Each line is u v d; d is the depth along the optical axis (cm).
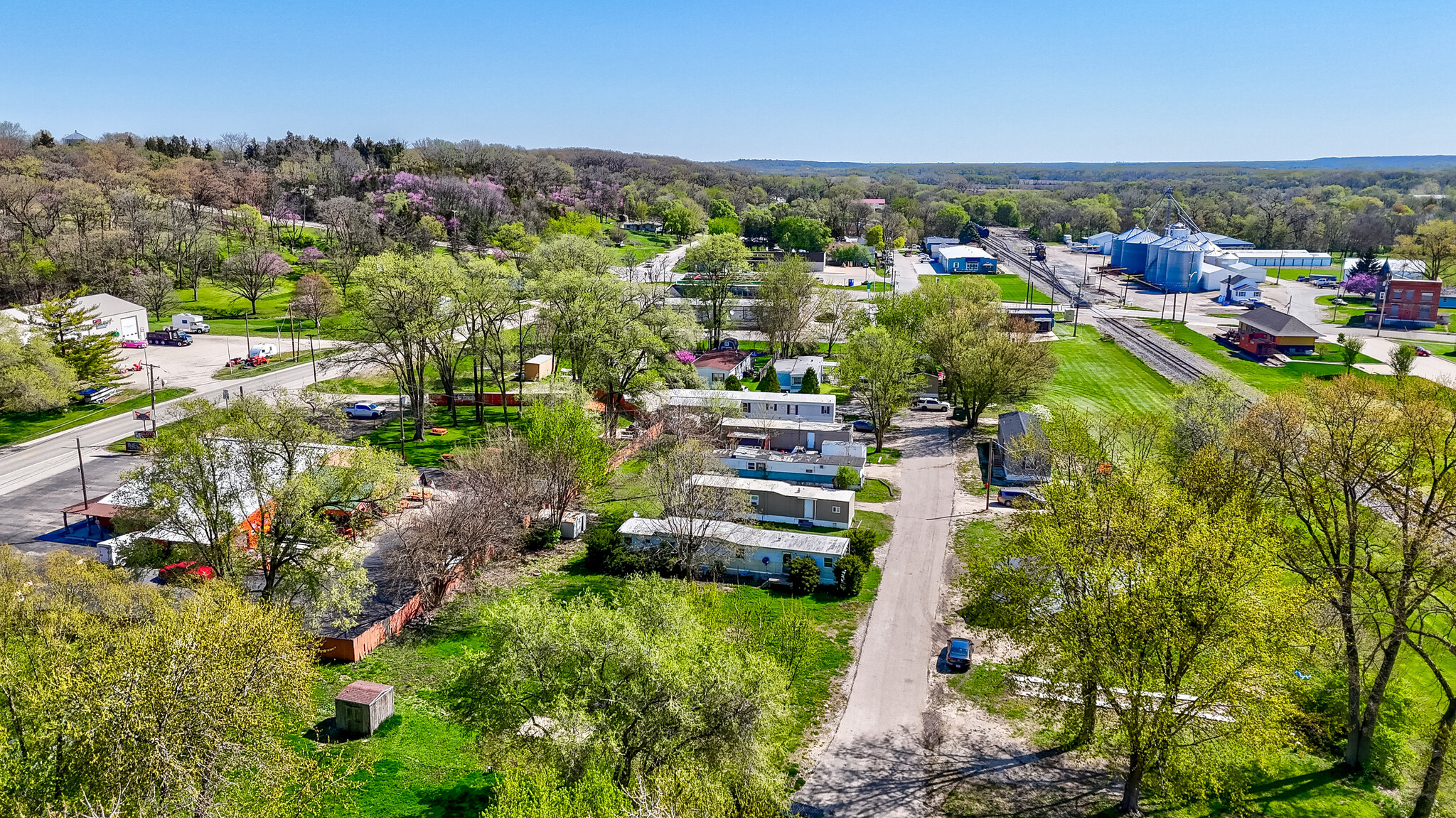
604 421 8725
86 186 15925
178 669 2878
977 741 4162
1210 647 3434
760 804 3141
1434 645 4878
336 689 4481
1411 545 3734
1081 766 3962
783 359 12112
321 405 7550
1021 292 18875
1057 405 9488
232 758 2919
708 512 6047
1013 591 4072
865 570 5891
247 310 14362
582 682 3194
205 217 18162
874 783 3819
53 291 12875
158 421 8731
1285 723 3656
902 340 10219
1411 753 3972
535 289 8862
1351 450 4284
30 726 2877
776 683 3328
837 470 7694
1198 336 13775
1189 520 3788
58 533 6256
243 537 5734
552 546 6381
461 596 5522
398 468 5872
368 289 8050
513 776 2888
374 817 3478
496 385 10319
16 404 8462
